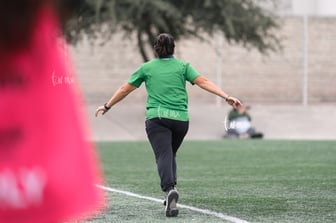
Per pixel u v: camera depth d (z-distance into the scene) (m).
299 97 61.19
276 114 55.28
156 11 44.34
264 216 14.48
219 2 46.06
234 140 39.31
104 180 21.67
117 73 58.72
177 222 13.66
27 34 5.06
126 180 21.78
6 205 4.98
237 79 60.47
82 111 5.43
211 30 47.16
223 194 18.31
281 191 18.92
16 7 4.96
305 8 70.69
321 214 14.77
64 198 5.05
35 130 5.09
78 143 5.21
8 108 5.05
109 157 29.84
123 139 45.62
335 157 29.77
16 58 5.08
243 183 20.94
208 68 59.56
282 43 60.91
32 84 5.13
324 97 61.47
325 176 22.84
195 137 47.31
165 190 14.23
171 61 14.40
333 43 61.38
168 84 14.23
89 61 58.47
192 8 47.00
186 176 22.98
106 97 58.69
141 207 15.74
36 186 5.01
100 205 6.07
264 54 50.78
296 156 30.19
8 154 5.02
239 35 47.59
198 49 59.28
